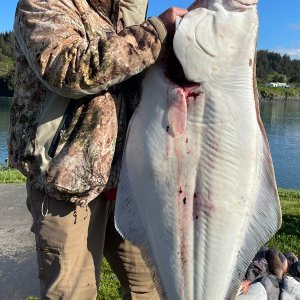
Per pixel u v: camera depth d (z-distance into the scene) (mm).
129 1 2568
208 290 2320
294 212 7387
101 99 2342
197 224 2297
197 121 2232
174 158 2266
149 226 2393
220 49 2164
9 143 2477
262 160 2309
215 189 2260
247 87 2223
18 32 2295
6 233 5918
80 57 2129
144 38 2189
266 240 2371
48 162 2316
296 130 43875
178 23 2178
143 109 2316
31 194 2475
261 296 3584
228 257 2320
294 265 4145
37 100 2363
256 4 2193
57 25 2188
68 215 2416
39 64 2166
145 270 2871
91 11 2369
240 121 2221
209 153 2238
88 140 2312
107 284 4375
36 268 4906
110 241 2816
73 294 2471
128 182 2379
